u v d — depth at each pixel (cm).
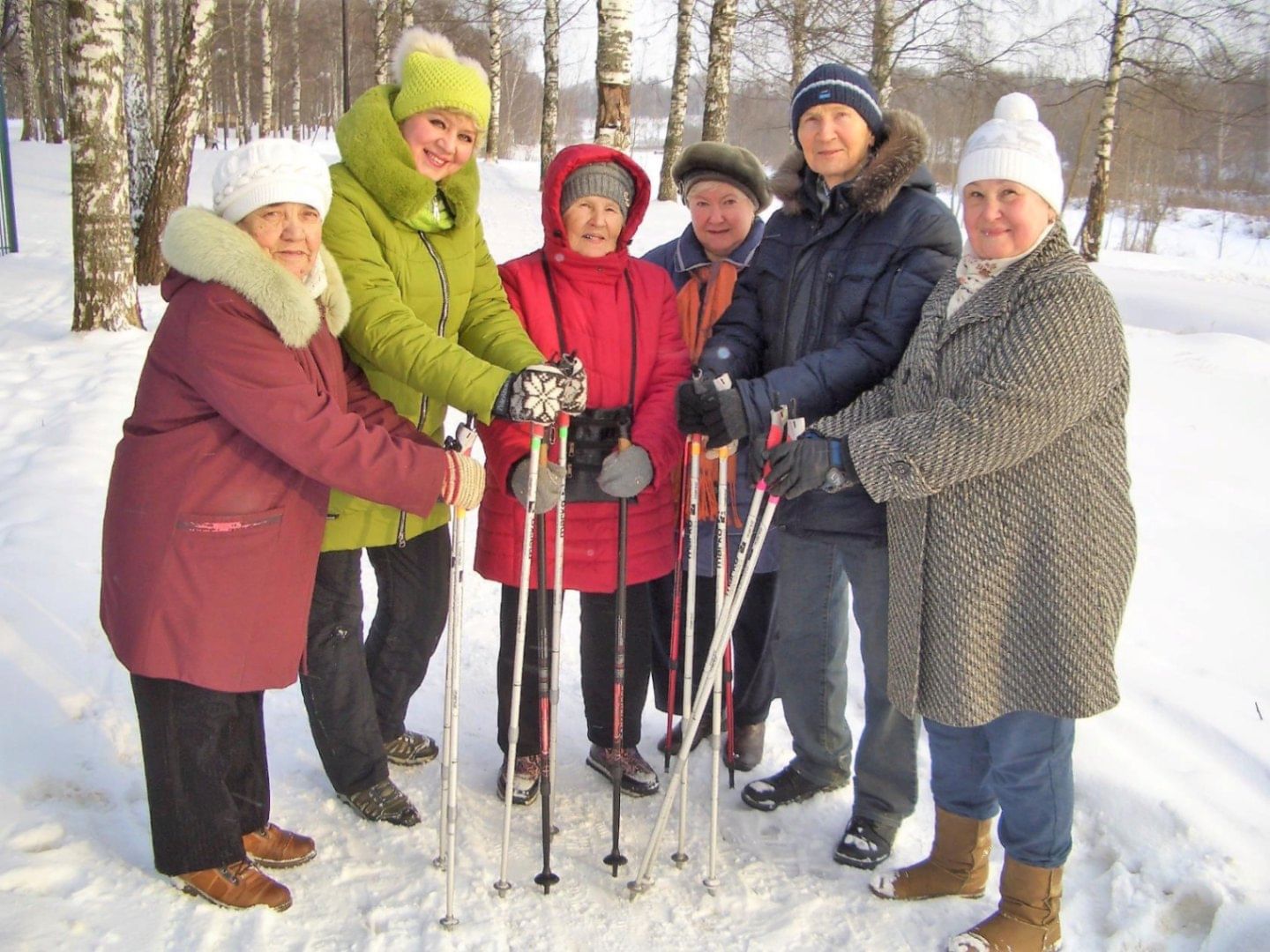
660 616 315
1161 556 430
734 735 303
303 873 247
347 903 237
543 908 239
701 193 307
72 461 498
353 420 213
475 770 298
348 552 254
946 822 243
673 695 287
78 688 307
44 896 225
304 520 221
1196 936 226
